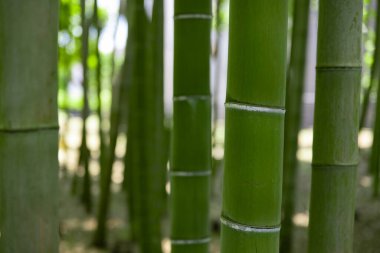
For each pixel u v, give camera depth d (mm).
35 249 1146
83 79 3939
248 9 1114
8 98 1099
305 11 2658
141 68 2512
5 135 1110
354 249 2637
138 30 2510
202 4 1637
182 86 1688
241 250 1183
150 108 2504
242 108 1146
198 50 1665
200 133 1719
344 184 1377
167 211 3643
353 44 1334
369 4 3934
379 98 3531
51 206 1155
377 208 3316
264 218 1172
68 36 4750
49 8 1095
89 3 4652
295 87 2688
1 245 1154
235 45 1140
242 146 1158
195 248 1781
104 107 8094
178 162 1743
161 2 2396
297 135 2709
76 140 7148
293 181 2719
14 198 1127
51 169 1146
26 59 1087
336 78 1348
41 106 1114
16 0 1069
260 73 1128
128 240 3256
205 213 1771
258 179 1159
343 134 1362
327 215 1391
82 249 3156
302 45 2658
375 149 3762
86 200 3961
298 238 3041
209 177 1767
